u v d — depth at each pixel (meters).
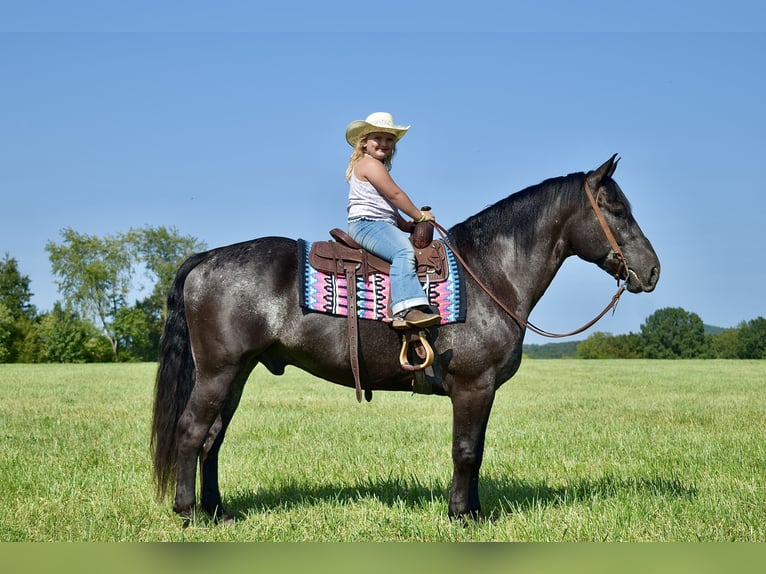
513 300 6.30
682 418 14.46
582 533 6.02
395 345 6.00
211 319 5.99
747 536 5.94
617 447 10.51
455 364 5.99
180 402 6.20
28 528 6.03
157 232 77.88
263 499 7.22
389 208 6.17
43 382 25.55
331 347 6.00
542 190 6.55
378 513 6.54
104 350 71.38
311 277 5.99
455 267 6.13
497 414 15.19
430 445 10.62
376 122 6.17
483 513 6.38
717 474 8.39
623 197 6.50
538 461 9.29
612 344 86.62
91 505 6.78
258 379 27.31
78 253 75.56
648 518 6.39
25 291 78.94
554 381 27.16
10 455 9.52
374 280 6.03
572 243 6.56
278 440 11.19
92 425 12.81
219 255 6.19
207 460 6.40
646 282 6.42
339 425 12.95
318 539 5.89
